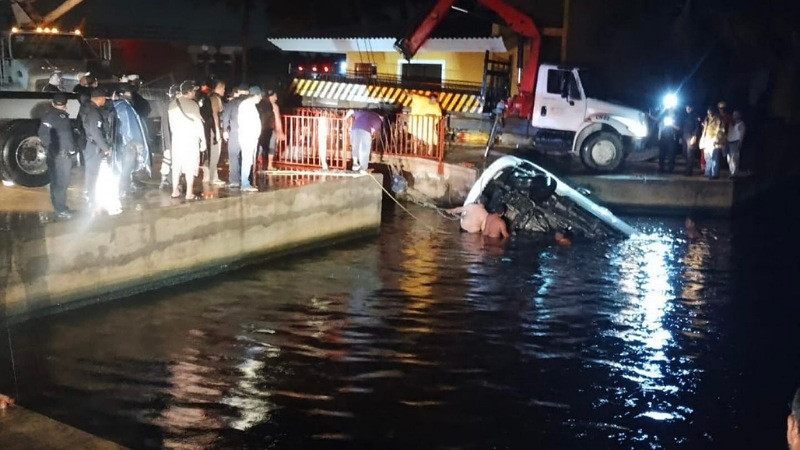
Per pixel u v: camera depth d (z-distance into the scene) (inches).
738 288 514.0
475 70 1111.6
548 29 959.6
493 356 380.8
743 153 861.8
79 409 311.9
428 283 502.6
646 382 356.2
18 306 401.7
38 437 229.1
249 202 519.8
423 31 886.4
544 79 796.0
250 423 303.9
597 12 956.6
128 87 552.1
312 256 561.6
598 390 345.1
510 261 565.3
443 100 986.7
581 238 648.4
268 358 369.4
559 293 489.7
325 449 285.6
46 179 517.7
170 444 285.3
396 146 794.2
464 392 338.3
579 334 416.5
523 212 660.1
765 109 1081.4
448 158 796.0
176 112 484.1
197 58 1509.6
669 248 622.5
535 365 371.6
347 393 333.4
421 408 321.4
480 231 651.5
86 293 431.8
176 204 476.1
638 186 761.0
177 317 422.6
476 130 945.5
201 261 494.3
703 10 1013.8
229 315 428.5
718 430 311.9
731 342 411.8
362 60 1274.6
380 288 487.2
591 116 778.8
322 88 1103.0
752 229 707.4
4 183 514.9
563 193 691.4
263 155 636.1
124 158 479.5
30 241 401.4
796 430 129.9
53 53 678.5
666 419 319.9
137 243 452.8
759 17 1042.1
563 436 302.0
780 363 382.9
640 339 411.5
